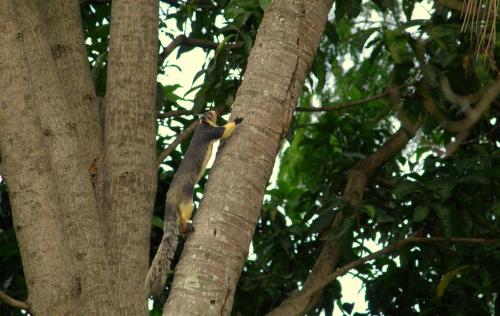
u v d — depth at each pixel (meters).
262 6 11.52
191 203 9.84
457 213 12.68
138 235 9.41
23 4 9.20
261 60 9.38
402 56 12.13
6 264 12.59
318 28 9.73
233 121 9.07
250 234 8.57
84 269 8.45
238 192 8.60
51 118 8.95
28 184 8.48
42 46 9.18
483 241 12.29
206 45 13.29
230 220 8.46
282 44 9.41
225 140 8.99
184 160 10.09
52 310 8.20
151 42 10.32
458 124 7.77
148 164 9.80
